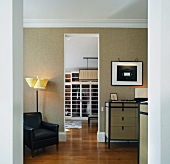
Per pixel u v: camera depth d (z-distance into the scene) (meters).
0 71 1.42
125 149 4.32
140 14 4.58
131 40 5.06
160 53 1.44
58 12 4.46
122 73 5.06
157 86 1.47
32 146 3.75
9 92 1.42
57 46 5.07
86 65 9.61
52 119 5.04
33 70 5.06
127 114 4.52
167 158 1.41
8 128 1.42
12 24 1.44
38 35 5.06
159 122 1.44
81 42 6.72
